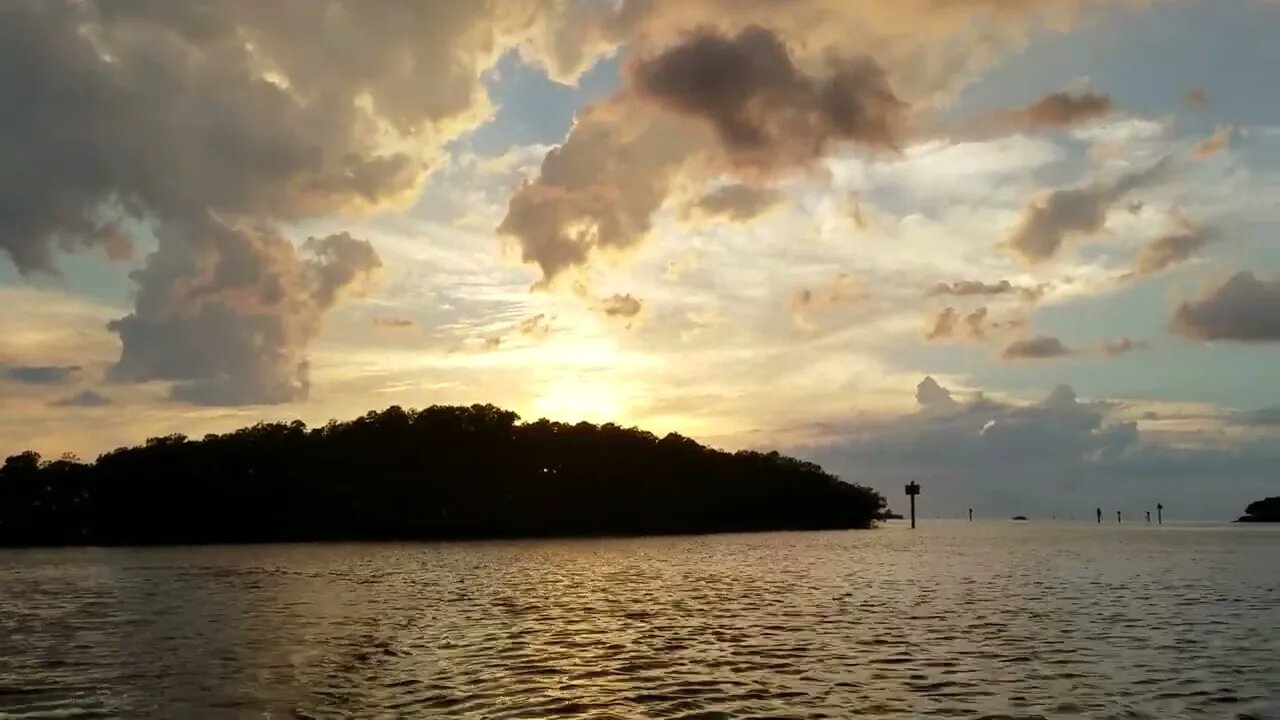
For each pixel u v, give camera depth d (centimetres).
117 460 17400
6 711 2438
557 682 2762
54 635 3862
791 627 4022
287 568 8512
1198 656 3269
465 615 4481
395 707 2450
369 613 4594
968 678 2845
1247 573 7838
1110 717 2352
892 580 6894
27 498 16838
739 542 15750
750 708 2441
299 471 18038
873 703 2502
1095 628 4031
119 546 15362
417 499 18975
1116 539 18200
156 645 3538
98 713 2408
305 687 2705
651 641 3584
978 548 13325
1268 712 2409
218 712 2409
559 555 10962
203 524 17225
